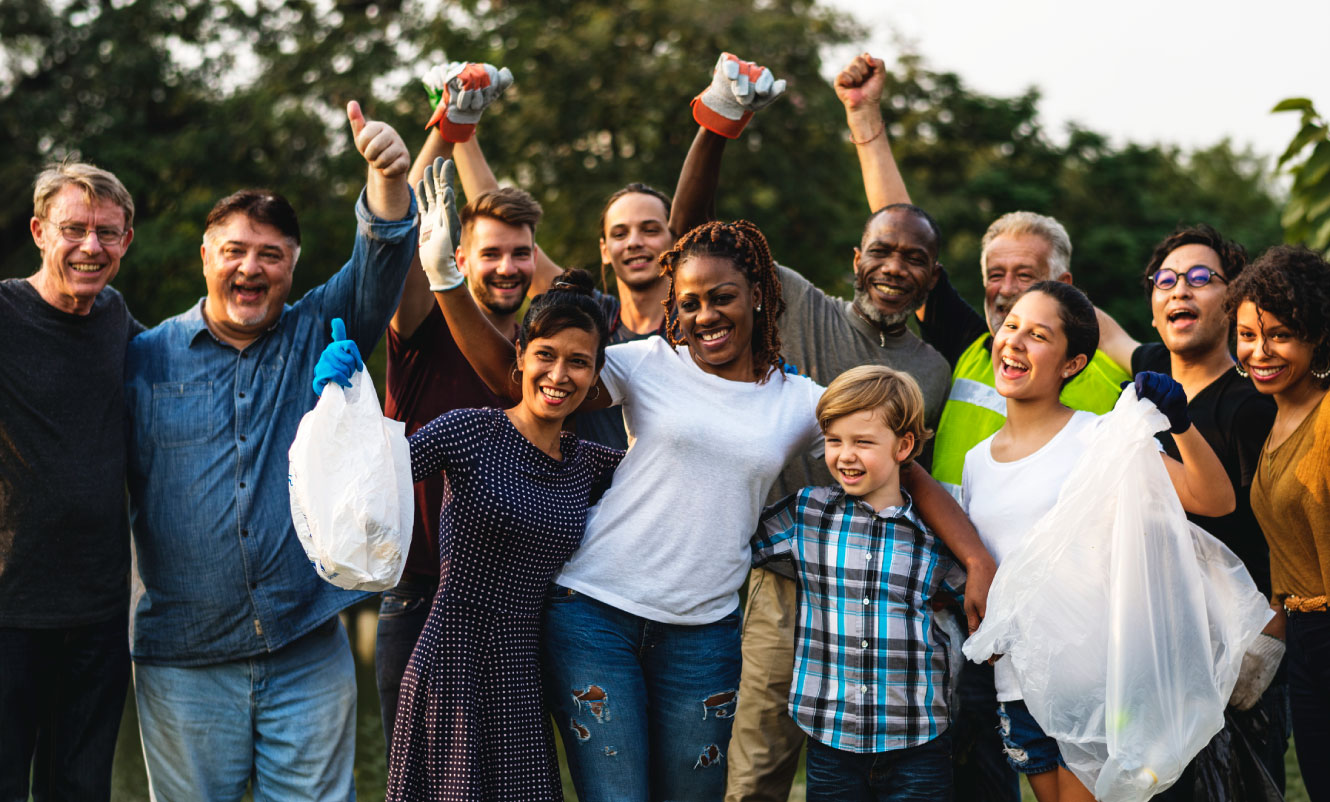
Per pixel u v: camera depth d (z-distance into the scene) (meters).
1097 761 3.17
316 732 3.59
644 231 4.43
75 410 3.39
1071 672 3.15
